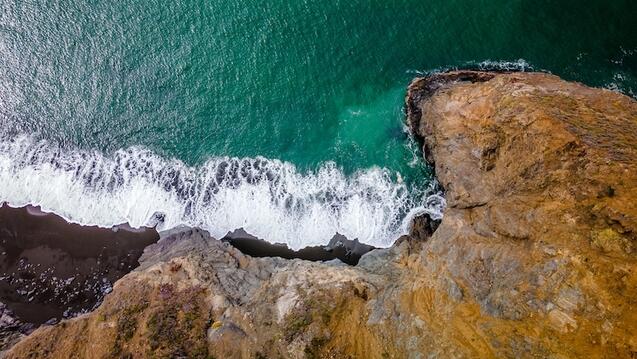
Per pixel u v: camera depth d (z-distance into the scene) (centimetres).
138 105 3994
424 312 2628
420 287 2794
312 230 3656
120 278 3462
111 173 3822
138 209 3719
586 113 2838
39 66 4044
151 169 3847
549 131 2716
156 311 3047
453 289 2638
